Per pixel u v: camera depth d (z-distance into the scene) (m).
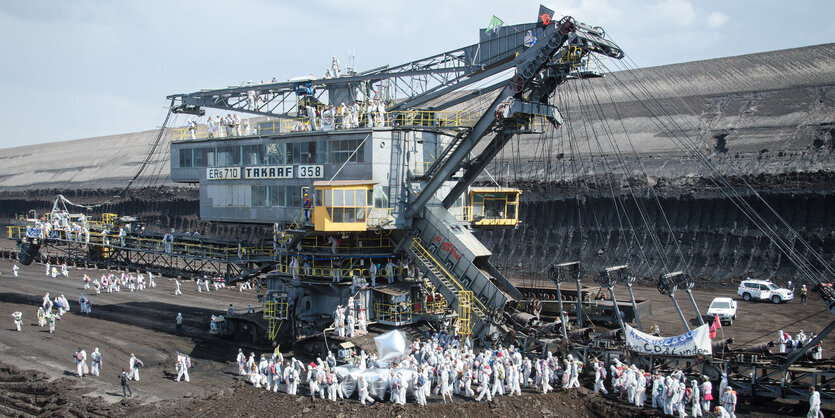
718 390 25.56
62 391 28.67
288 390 27.78
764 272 52.38
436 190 33.25
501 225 40.16
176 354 35.00
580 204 63.69
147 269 46.62
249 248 39.81
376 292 34.16
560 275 30.19
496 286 32.75
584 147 73.38
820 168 54.88
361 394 26.22
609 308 37.06
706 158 62.84
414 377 25.91
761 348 28.06
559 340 29.41
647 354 27.11
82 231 48.75
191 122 43.88
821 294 24.41
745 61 80.50
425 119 38.56
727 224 56.03
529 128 31.62
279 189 37.66
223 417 25.27
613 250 60.09
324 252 35.62
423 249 34.12
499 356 27.47
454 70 38.97
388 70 42.94
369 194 33.12
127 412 25.91
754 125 65.56
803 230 52.31
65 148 165.62
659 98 78.50
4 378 30.95
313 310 36.00
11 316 45.44
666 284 28.23
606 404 25.38
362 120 37.94
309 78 45.97
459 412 24.83
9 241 107.94
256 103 47.78
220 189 41.00
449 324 34.94
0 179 157.12
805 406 25.12
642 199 60.69
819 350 28.91
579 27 28.23
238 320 38.38
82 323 42.94
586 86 87.69
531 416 24.55
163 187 103.75
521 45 35.66
